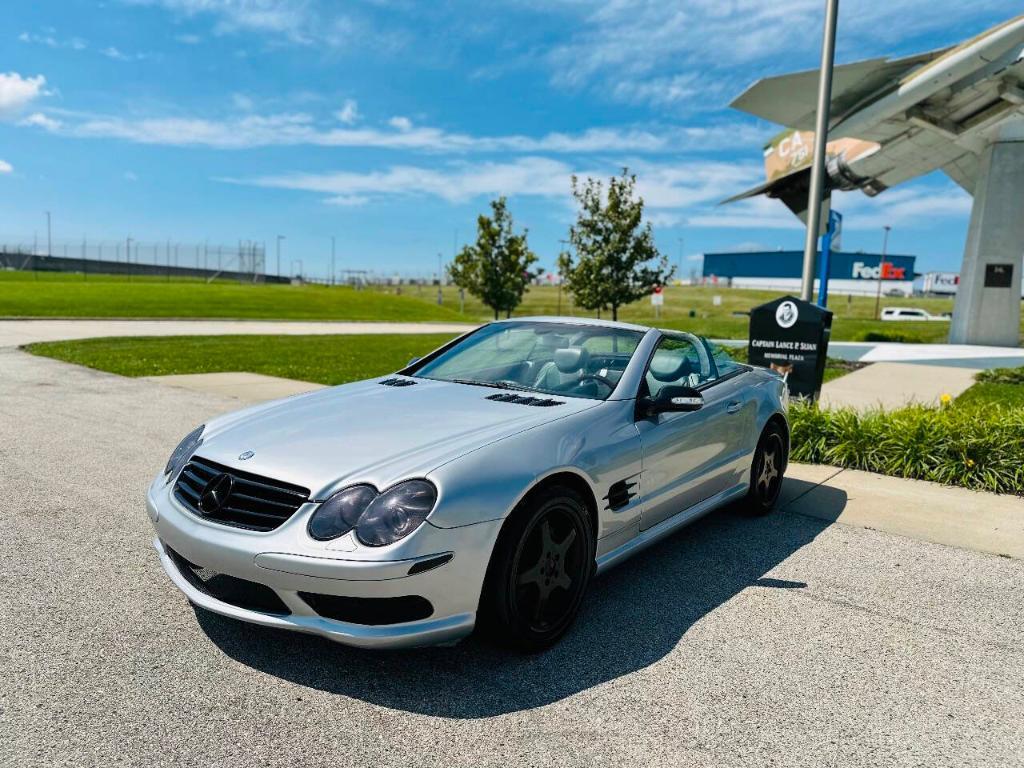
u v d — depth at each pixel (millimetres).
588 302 22484
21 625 3094
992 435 6023
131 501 4840
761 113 21516
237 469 2848
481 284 36031
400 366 13984
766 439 4941
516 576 2812
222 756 2258
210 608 2754
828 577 3912
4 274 65062
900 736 2475
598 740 2398
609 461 3275
